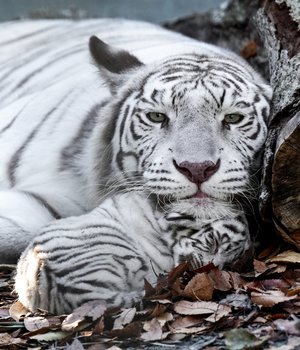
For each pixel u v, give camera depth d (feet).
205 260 27.61
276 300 24.75
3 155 35.12
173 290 26.12
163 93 28.81
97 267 26.40
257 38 45.47
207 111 28.32
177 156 27.43
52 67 40.34
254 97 29.45
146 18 73.97
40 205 32.81
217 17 48.88
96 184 31.76
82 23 46.93
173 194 27.61
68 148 33.78
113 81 31.81
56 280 26.32
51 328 25.22
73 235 27.07
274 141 28.14
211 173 27.32
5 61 43.24
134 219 27.81
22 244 32.07
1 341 25.04
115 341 24.26
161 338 24.03
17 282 27.48
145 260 27.48
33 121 35.65
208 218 27.73
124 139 30.09
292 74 29.27
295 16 30.78
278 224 28.25
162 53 34.63
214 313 24.72
